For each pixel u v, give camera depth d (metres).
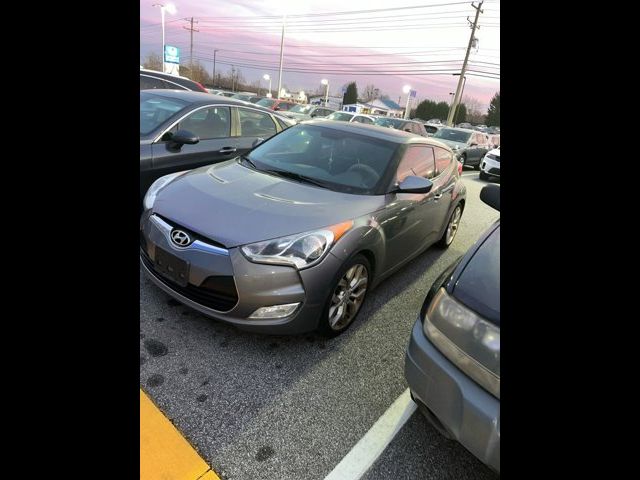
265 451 1.87
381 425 2.07
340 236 2.52
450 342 1.59
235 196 2.72
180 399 2.09
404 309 3.29
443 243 4.74
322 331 2.63
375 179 3.15
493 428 1.41
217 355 2.43
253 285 2.29
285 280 2.33
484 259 1.67
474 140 14.17
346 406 2.18
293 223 2.46
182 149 4.25
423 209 3.58
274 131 5.49
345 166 3.25
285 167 3.29
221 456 1.82
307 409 2.13
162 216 2.58
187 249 2.42
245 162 3.49
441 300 1.68
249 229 2.39
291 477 1.76
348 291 2.73
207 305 2.43
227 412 2.05
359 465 1.85
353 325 2.96
